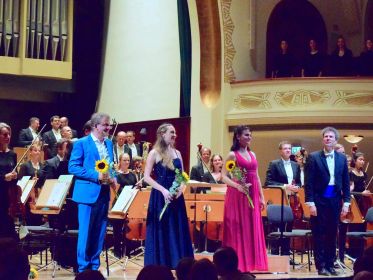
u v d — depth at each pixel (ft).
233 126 48.08
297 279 24.50
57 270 27.50
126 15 55.47
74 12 57.82
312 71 47.26
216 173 34.50
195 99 48.57
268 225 32.42
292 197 30.91
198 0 47.93
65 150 28.73
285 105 46.19
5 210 22.99
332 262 25.79
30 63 53.52
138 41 54.19
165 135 23.95
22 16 53.47
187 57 49.49
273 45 51.03
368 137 47.21
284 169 31.22
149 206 23.84
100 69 58.03
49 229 26.30
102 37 57.93
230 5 48.85
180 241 23.59
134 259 32.60
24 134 42.06
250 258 25.07
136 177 34.37
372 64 46.42
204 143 47.88
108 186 23.95
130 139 43.01
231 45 48.83
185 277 13.83
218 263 14.12
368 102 45.73
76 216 27.58
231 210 25.22
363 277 12.16
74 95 57.93
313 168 25.82
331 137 25.79
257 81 47.03
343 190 26.11
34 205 27.12
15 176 23.16
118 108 55.47
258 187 25.59
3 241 12.75
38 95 57.52
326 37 52.21
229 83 48.44
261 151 48.57
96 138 24.22
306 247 34.50
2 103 57.21
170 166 23.79
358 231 34.06
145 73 53.42
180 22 49.80
